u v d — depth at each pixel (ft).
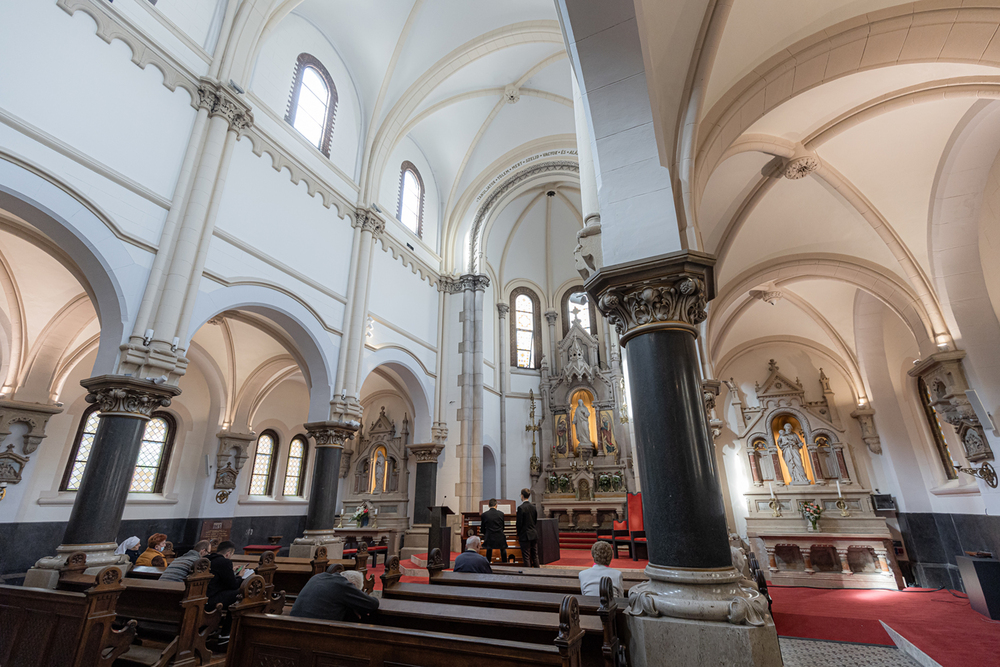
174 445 47.75
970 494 33.99
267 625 12.31
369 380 57.88
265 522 55.06
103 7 25.59
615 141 17.15
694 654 11.30
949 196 29.50
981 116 25.52
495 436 58.75
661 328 14.78
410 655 10.61
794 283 44.65
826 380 48.85
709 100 19.90
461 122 55.57
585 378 60.95
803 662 21.53
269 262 33.40
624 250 16.08
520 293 70.13
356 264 41.73
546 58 49.01
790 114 25.57
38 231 26.84
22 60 22.03
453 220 59.36
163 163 27.53
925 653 20.48
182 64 29.25
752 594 12.17
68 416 39.06
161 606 17.46
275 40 37.45
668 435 13.70
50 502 36.86
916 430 42.24
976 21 19.12
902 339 42.83
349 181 42.80
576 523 53.98
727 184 30.76
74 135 23.50
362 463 58.70
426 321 53.11
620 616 12.67
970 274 29.96
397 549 49.55
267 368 52.21
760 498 47.24
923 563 39.04
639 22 15.88
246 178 32.53
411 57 45.19
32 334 35.53
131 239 25.32
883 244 34.06
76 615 14.39
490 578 17.90
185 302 27.07
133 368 24.38
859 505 43.29
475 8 42.80
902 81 24.03
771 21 19.04
